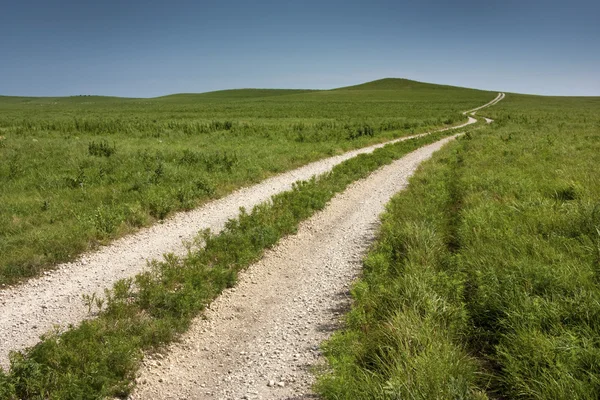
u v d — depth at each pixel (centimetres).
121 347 429
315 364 427
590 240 587
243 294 610
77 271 677
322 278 655
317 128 3366
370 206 1084
